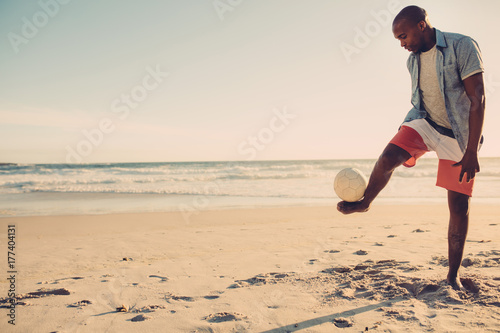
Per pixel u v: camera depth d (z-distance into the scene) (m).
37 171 32.22
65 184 22.08
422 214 9.95
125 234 7.72
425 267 3.84
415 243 5.67
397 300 2.93
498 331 2.22
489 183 19.44
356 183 2.74
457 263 2.97
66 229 8.46
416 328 2.38
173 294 3.51
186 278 4.12
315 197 14.87
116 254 5.74
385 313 2.68
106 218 9.90
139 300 3.37
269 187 19.09
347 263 4.40
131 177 26.39
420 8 2.62
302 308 2.94
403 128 2.84
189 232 7.77
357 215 9.88
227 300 3.26
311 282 3.65
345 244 5.81
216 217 9.88
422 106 2.89
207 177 25.83
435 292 2.95
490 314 2.46
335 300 3.07
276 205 12.53
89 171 32.53
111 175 28.39
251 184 21.00
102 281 4.10
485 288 2.89
